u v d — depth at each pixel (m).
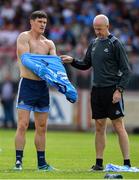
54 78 27.41
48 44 28.45
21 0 77.06
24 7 76.12
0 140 48.66
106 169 27.80
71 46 69.00
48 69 27.47
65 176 25.39
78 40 70.19
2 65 64.81
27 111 27.83
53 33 71.12
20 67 28.00
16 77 64.88
